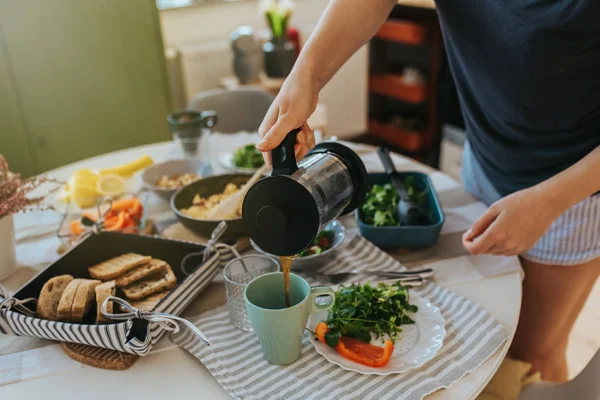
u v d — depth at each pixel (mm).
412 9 2936
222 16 3100
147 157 1467
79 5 2240
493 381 1104
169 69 3033
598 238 1165
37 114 2340
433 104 3074
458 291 996
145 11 2357
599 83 970
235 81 2971
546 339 1345
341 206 832
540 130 1086
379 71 3451
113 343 822
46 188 1450
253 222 767
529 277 1275
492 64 1041
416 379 783
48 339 918
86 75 2361
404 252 1123
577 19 870
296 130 824
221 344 870
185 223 1147
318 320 897
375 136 3602
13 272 1103
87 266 1036
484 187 1299
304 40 3324
